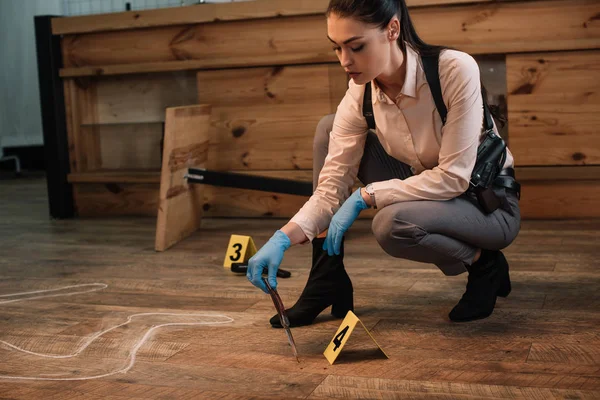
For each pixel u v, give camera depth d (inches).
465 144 66.7
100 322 80.2
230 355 68.0
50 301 90.0
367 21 59.8
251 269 66.9
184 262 109.2
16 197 191.2
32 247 125.6
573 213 127.2
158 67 144.9
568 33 123.3
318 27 134.4
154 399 58.5
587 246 106.0
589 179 125.3
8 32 247.9
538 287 86.0
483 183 69.7
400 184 69.2
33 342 74.1
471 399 55.9
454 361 63.8
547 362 62.5
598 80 122.9
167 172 119.2
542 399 55.2
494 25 126.1
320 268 75.5
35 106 251.6
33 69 249.3
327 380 60.9
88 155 157.2
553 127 125.9
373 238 119.8
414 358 65.0
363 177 77.4
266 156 140.3
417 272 96.1
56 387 61.7
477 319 75.0
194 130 129.3
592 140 124.5
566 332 69.8
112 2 218.7
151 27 145.6
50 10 243.3
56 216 155.6
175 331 75.9
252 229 133.0
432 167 71.7
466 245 73.1
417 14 128.9
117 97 153.7
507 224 73.9
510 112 127.3
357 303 83.1
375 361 64.8
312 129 136.9
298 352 67.9
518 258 101.0
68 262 112.3
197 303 86.5
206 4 139.9
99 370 65.5
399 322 75.4
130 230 137.6
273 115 138.9
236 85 140.3
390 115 68.4
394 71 65.1
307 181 134.1
